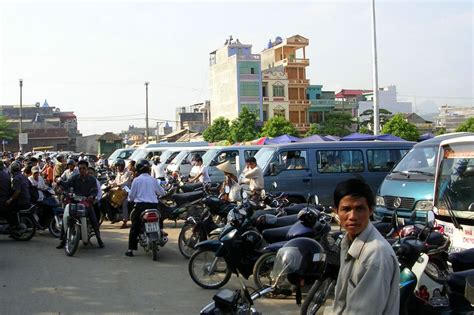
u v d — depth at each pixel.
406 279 4.67
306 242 5.27
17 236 11.40
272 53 72.06
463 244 6.82
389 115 69.94
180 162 20.17
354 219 2.76
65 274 8.14
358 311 2.58
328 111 71.25
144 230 9.27
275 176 12.85
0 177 11.08
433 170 9.88
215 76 70.12
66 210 9.70
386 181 10.62
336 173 13.38
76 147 83.75
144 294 6.98
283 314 6.15
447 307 4.88
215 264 7.15
